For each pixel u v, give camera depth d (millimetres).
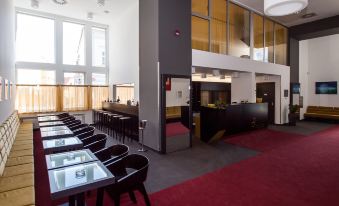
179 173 3947
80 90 8867
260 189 3301
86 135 4477
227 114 7113
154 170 4098
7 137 3807
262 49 9062
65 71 8828
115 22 8969
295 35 10125
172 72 5480
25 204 2133
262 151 5441
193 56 6289
